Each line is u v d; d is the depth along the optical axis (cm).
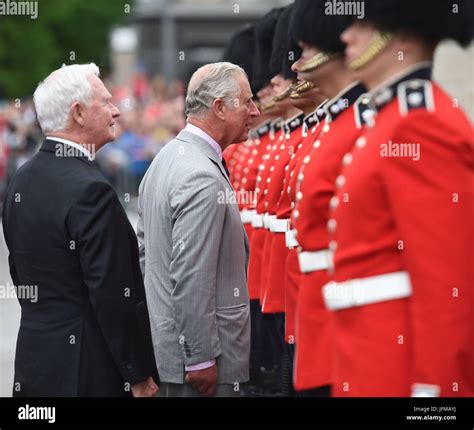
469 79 2827
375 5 1098
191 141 1570
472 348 1032
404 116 1052
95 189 1382
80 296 1395
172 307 1554
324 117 1448
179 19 11362
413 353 1055
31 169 1434
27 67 8856
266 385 2078
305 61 1277
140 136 6519
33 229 1404
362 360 1082
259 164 2277
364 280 1080
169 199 1535
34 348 1403
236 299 1554
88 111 1427
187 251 1497
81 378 1385
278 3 10144
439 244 1016
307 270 1298
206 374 1511
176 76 10400
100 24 10050
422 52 1109
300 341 1310
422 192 1033
